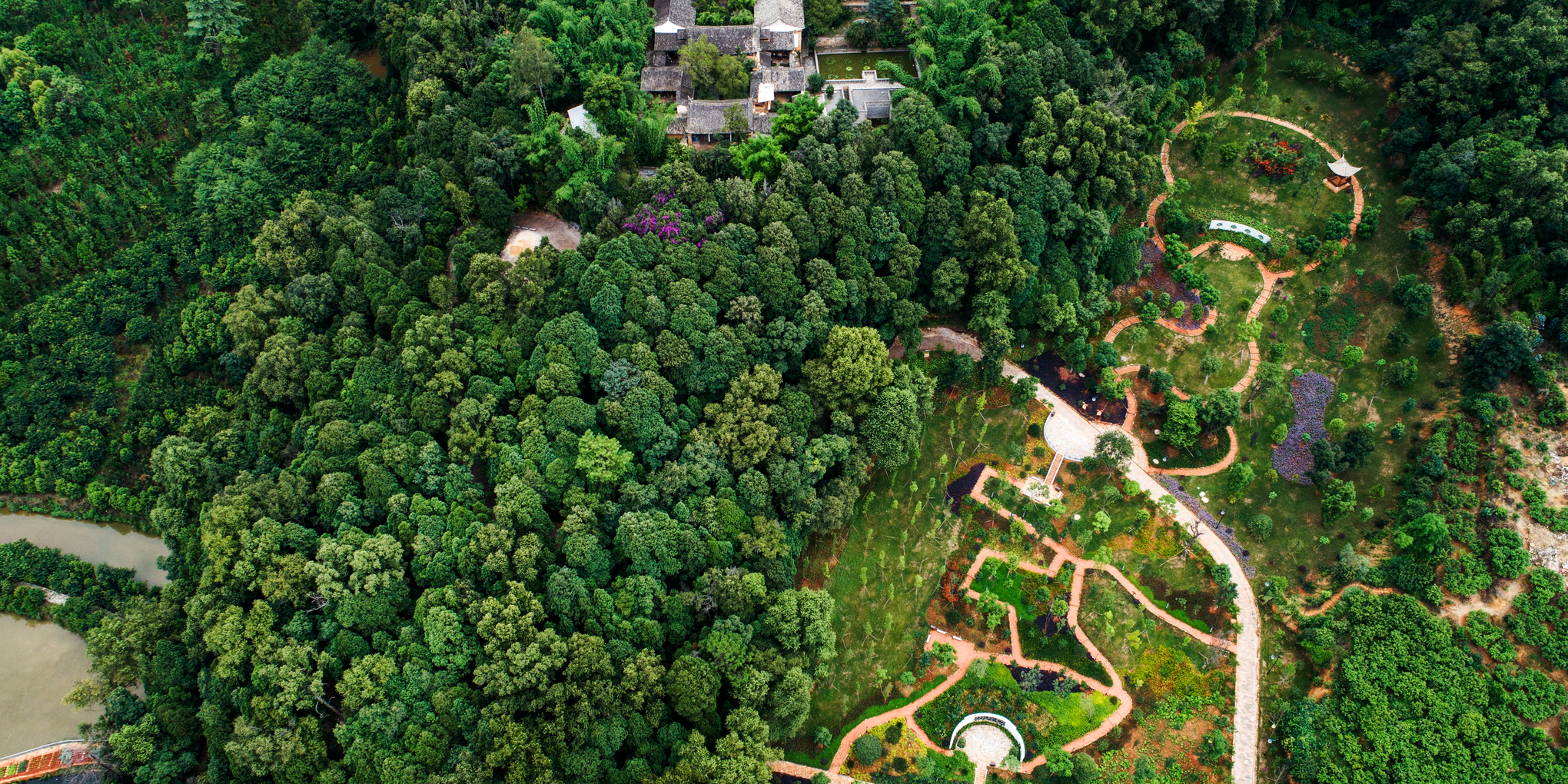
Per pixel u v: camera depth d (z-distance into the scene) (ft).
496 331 413.59
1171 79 543.39
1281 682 377.30
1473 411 425.69
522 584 339.57
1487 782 344.90
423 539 352.69
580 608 342.03
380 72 601.21
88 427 453.99
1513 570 383.45
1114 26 517.96
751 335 415.44
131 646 362.94
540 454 374.43
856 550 412.36
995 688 377.71
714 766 319.68
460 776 307.78
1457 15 526.57
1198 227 508.53
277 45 599.57
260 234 486.79
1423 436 432.66
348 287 446.19
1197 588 400.67
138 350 483.92
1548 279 447.01
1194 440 437.58
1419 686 365.20
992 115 499.10
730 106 490.90
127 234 509.35
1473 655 370.53
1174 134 538.47
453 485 370.12
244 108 553.23
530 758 309.63
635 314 407.03
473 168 474.49
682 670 333.62
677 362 401.49
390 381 409.28
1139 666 382.42
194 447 417.08
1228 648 385.29
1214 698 373.81
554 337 401.08
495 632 329.11
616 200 451.12
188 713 352.08
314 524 378.32
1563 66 474.90
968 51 505.66
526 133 495.82
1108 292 484.33
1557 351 435.53
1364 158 524.11
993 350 449.06
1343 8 569.64
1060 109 483.92
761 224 445.37
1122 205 504.02
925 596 401.90
